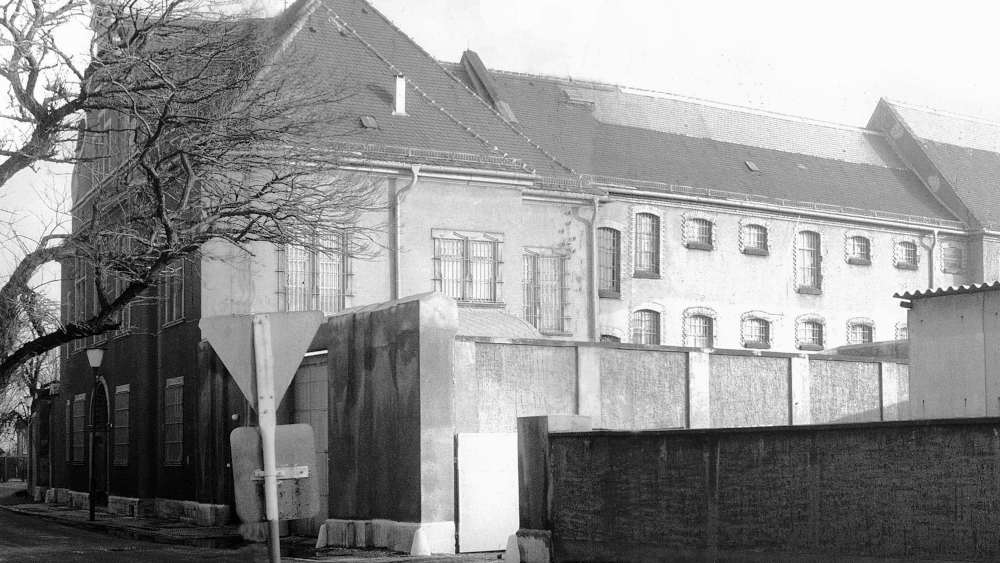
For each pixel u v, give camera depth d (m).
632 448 16.50
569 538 17.44
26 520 35.81
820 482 14.02
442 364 21.34
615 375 24.08
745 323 42.16
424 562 19.31
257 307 30.38
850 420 27.59
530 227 34.91
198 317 31.03
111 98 21.42
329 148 26.48
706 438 15.45
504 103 41.28
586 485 17.19
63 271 44.31
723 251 41.91
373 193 30.08
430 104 34.66
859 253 45.44
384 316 22.28
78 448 44.34
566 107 43.03
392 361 21.95
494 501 21.59
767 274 42.84
